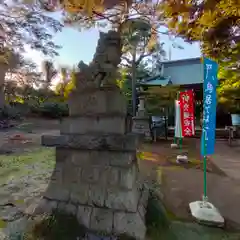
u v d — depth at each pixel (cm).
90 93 237
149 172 478
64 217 231
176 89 1127
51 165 531
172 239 220
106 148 218
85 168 235
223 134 1123
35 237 213
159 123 1077
